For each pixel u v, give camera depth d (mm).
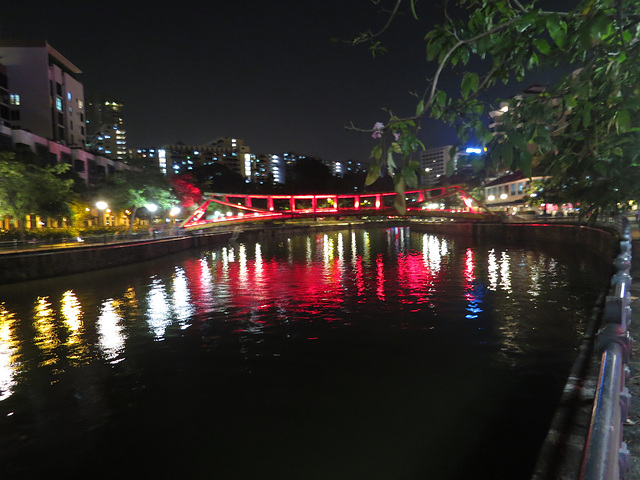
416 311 17141
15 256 25625
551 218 47250
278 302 19891
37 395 10031
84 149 66250
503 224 51719
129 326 15992
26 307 19344
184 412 8984
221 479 6734
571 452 3238
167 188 51219
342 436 7816
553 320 15086
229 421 8547
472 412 8516
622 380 2947
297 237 79562
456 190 64500
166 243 42500
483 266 30062
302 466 6984
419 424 8148
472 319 15562
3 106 60281
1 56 62406
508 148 1534
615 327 3350
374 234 82750
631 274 11266
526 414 8352
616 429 1654
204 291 23156
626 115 1762
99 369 11609
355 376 10586
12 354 12977
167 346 13508
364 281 25266
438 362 11312
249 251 49156
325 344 13211
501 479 6480
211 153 196000
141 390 10164
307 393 9711
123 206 46906
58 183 32969
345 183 129875
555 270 26578
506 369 10656
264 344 13414
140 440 7941
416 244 53906
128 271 31125
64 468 7148
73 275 28828
